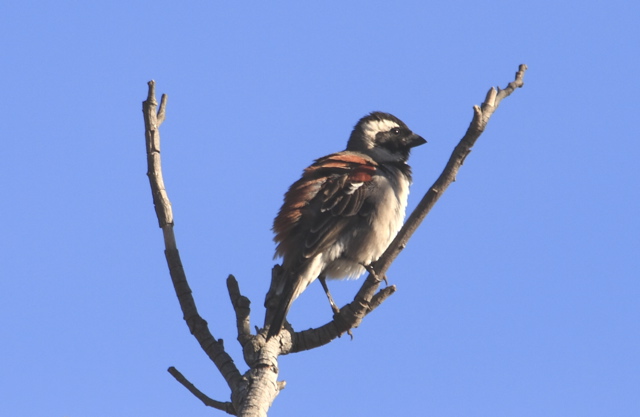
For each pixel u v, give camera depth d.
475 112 7.29
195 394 7.40
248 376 7.20
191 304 7.82
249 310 7.89
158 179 8.27
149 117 8.32
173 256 8.09
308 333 8.12
